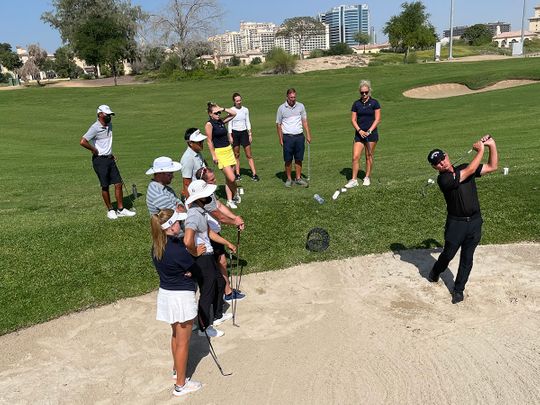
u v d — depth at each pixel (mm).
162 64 71000
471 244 6496
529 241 8516
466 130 18453
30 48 109688
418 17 71938
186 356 5176
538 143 14312
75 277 7957
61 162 18406
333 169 13469
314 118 28109
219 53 79375
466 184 6320
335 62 73125
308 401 5078
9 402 5285
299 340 6152
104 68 91562
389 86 34719
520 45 66125
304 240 8977
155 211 6293
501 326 6164
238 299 7258
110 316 6961
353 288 7379
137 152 20078
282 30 115125
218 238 6289
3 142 24344
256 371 5605
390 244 8711
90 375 5711
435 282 7352
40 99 43469
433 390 5133
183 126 29484
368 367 5555
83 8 81562
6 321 6883
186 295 4953
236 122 12359
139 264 8312
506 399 4945
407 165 13125
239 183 12508
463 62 48188
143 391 5391
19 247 8852
